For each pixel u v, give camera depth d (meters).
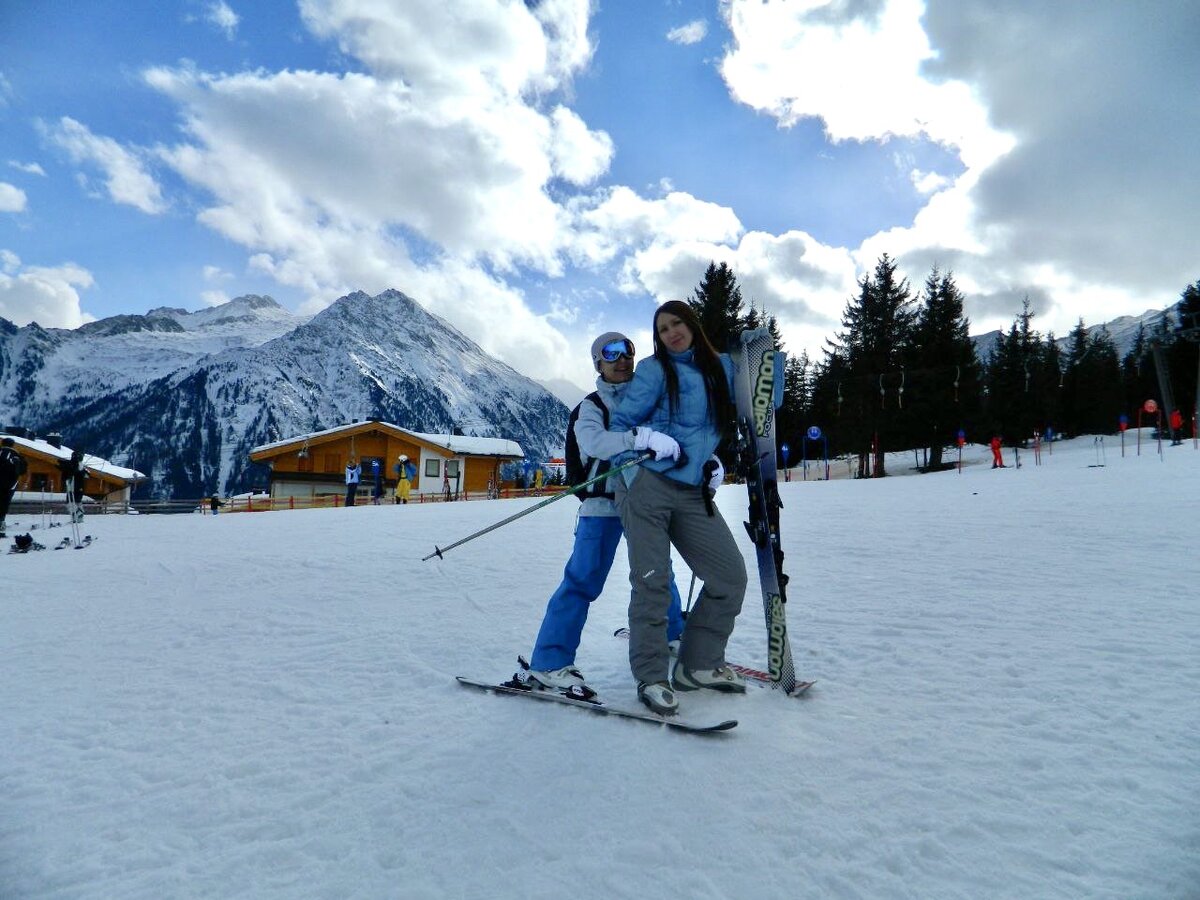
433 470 35.47
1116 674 2.71
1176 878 1.47
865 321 35.97
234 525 12.26
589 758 2.12
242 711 2.60
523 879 1.52
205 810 1.85
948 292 35.06
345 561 6.63
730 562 2.69
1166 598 3.88
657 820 1.75
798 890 1.47
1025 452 34.12
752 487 2.80
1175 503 8.04
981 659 2.99
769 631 2.77
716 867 1.55
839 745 2.18
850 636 3.46
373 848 1.65
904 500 11.14
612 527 2.85
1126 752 2.06
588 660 3.28
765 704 2.56
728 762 2.07
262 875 1.55
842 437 34.38
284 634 3.83
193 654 3.44
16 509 25.19
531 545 7.67
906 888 1.48
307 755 2.18
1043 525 6.96
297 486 35.22
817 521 8.63
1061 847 1.61
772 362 2.80
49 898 1.47
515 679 2.80
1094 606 3.77
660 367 2.69
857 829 1.70
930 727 2.29
